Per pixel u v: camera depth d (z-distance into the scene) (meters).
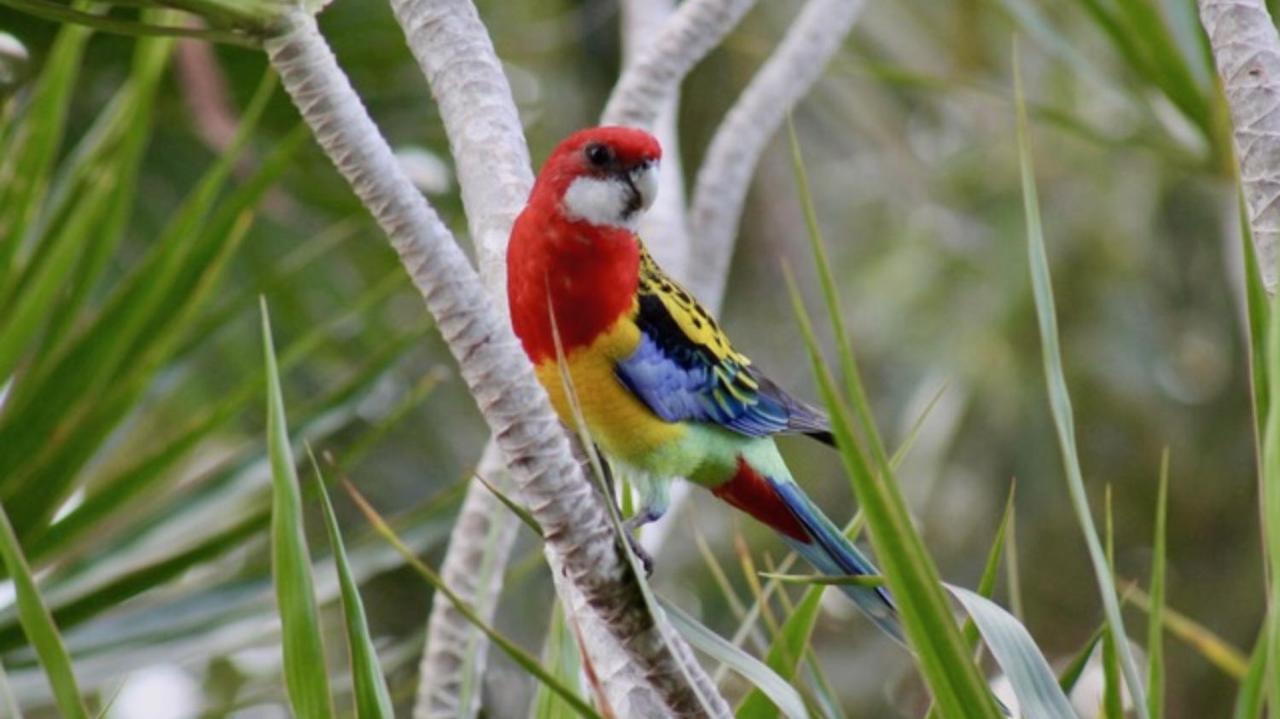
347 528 11.34
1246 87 4.98
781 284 14.34
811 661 5.29
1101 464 14.16
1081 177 13.84
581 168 6.82
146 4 4.35
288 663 4.63
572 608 5.20
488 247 5.72
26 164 7.35
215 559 7.15
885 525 3.89
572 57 12.56
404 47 9.37
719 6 7.36
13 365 7.23
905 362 13.81
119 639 7.32
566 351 7.06
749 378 7.64
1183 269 14.20
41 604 4.44
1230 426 14.16
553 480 4.45
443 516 7.58
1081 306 13.82
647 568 7.05
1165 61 7.92
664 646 4.56
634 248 7.11
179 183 9.38
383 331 9.98
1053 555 14.14
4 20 8.35
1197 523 14.20
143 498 7.83
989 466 13.95
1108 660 4.79
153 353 7.34
